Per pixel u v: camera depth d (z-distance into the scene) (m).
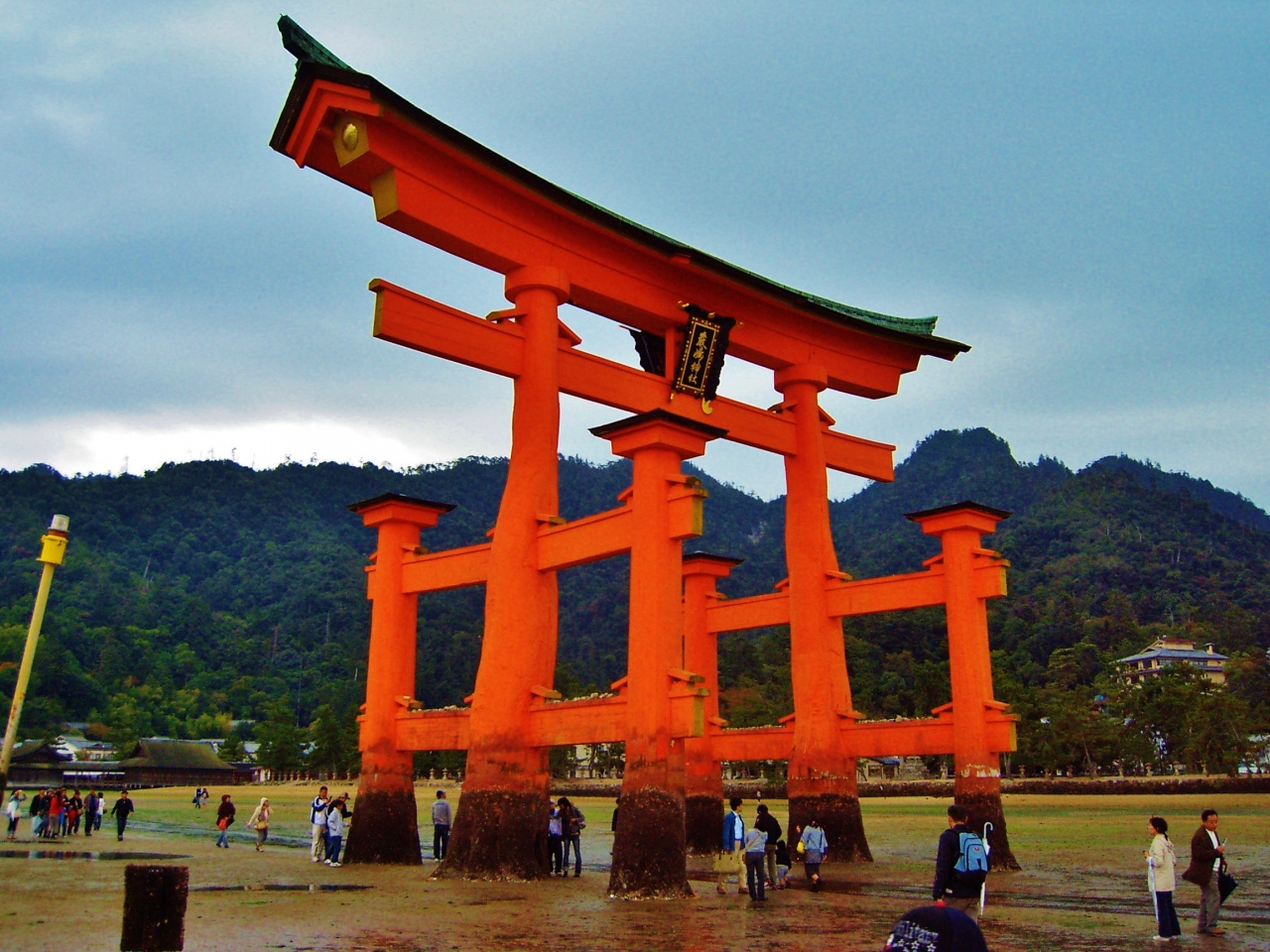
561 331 27.05
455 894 20.14
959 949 7.14
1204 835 15.99
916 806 70.50
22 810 62.34
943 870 10.22
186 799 91.88
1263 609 192.38
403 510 28.31
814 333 33.28
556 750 106.00
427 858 32.19
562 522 24.27
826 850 29.58
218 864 26.91
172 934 8.83
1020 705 100.38
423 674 187.38
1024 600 188.50
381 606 28.02
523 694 23.52
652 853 20.03
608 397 27.69
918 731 29.30
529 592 24.03
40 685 173.62
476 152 24.05
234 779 125.44
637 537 21.73
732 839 21.88
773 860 22.47
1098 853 32.44
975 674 28.36
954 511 29.27
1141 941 15.09
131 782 115.12
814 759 30.25
